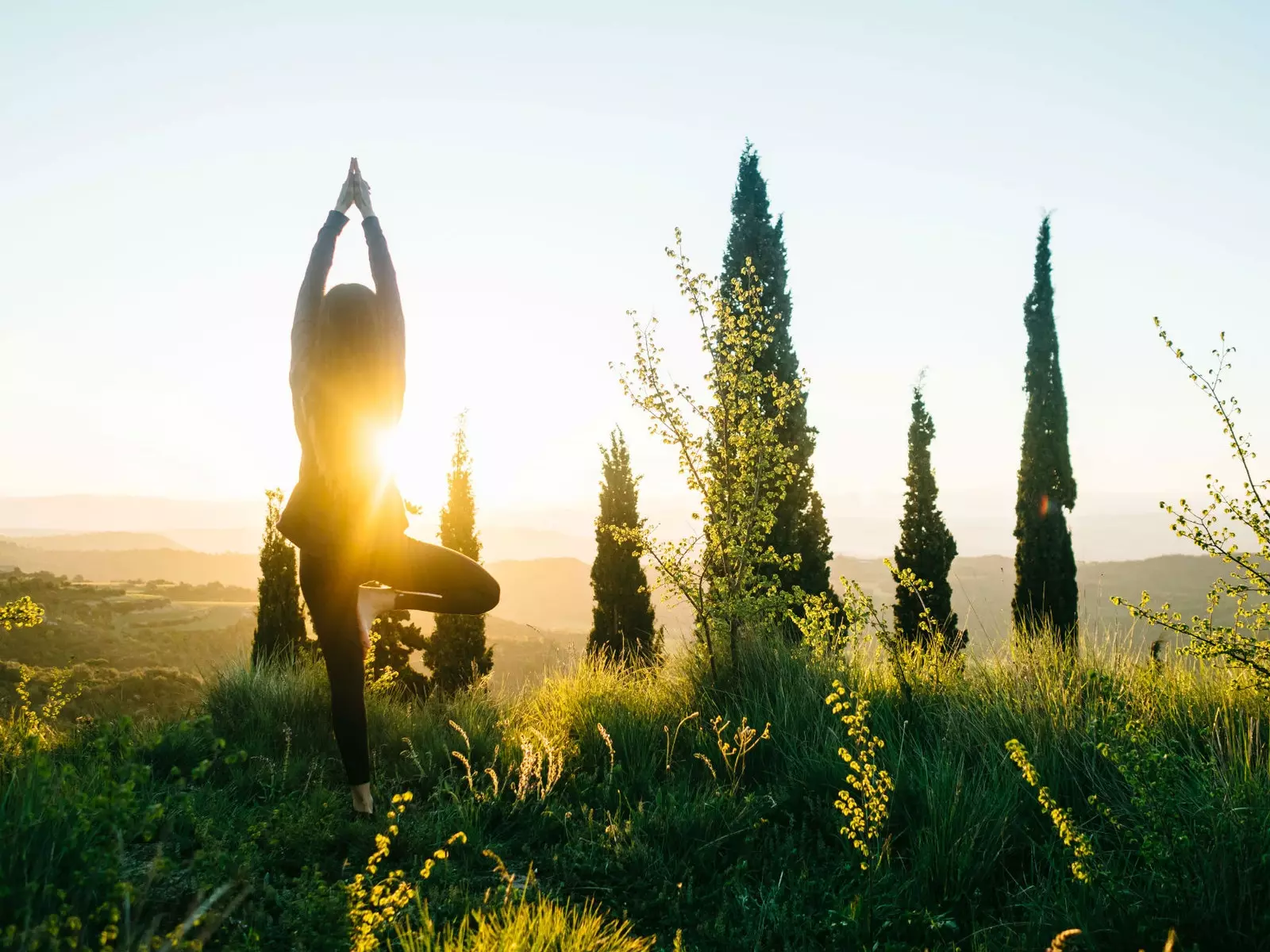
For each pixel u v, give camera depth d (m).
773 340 15.40
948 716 4.83
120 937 2.16
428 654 14.90
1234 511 4.41
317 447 3.22
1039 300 20.72
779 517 14.18
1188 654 4.80
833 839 3.90
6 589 40.59
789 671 5.98
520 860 3.72
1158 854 2.94
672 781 4.61
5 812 2.51
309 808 3.74
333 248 3.47
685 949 2.96
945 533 19.62
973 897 3.24
